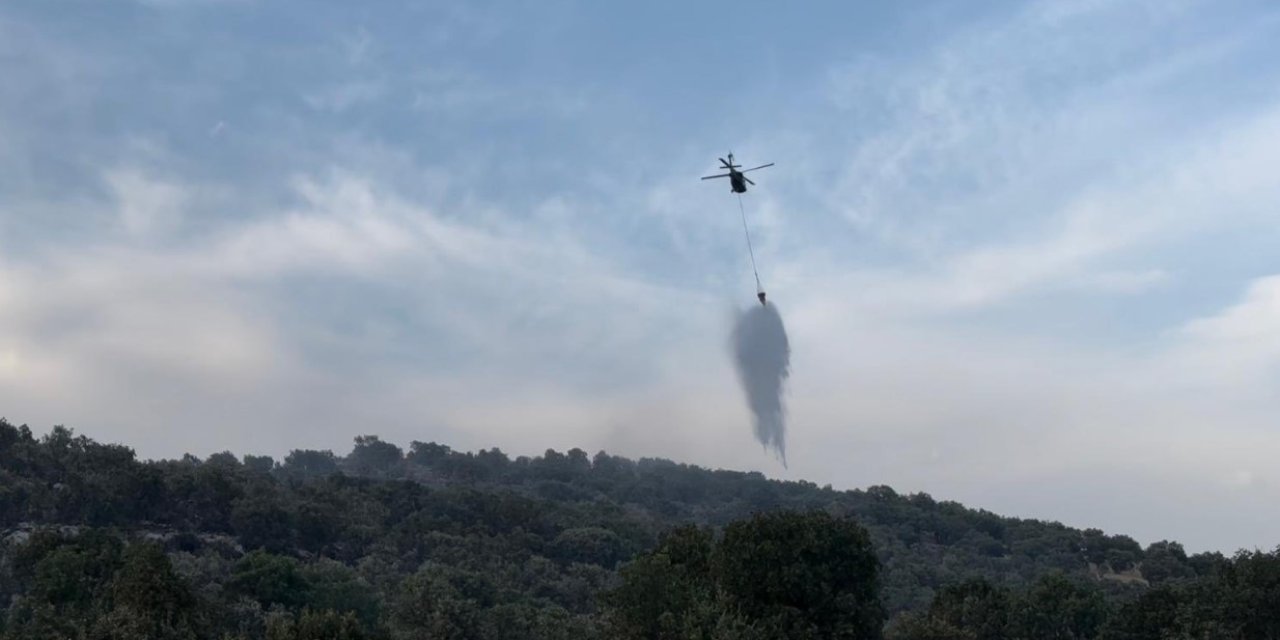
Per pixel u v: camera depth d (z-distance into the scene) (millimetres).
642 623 52469
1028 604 75312
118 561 65062
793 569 54219
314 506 115438
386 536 120938
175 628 54094
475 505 140500
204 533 106812
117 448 108562
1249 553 64750
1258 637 61250
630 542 135625
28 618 61844
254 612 71188
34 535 72750
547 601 100562
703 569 59000
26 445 104812
